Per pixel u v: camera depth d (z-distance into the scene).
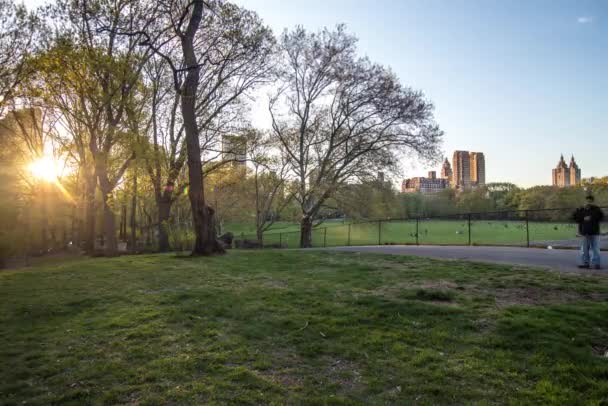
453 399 3.70
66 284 9.63
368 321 6.00
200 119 26.41
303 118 33.19
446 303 6.88
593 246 9.81
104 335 5.69
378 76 29.81
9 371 4.56
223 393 3.88
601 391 3.69
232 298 7.62
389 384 4.06
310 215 32.84
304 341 5.29
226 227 76.56
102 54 18.69
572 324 5.43
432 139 29.84
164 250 24.44
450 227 62.66
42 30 21.41
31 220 38.81
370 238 51.25
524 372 4.18
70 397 3.89
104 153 20.95
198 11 15.83
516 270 9.73
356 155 30.80
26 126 32.31
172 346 5.17
